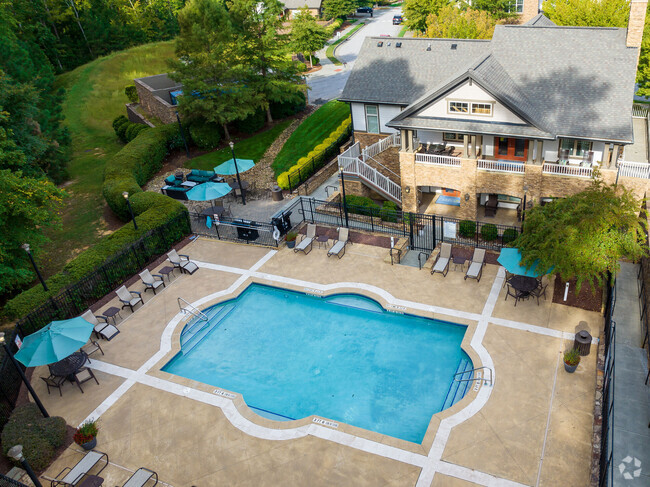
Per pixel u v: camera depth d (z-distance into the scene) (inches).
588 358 744.3
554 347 772.0
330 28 3363.7
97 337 916.6
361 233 1145.4
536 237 808.3
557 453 616.1
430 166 1195.3
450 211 1269.7
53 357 732.0
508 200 1242.6
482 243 1095.0
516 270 821.9
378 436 668.7
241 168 1341.0
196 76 1584.6
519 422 661.3
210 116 1588.3
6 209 940.0
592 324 807.1
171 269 1047.0
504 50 1195.9
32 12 2753.4
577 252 765.9
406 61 1385.3
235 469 645.9
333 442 667.4
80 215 1401.3
